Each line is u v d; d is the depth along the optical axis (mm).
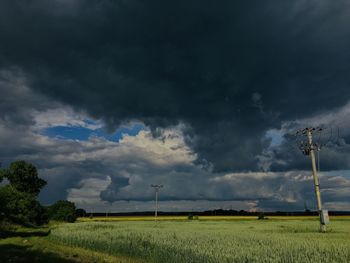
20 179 63219
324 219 36625
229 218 115938
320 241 23672
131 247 22891
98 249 26125
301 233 33938
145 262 19953
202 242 22984
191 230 39094
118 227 48312
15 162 63406
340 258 16344
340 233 34125
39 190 66312
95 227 47938
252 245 21062
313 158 39062
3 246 27000
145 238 26141
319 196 38094
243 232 34875
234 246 20484
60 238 32188
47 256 21875
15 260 19719
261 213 105250
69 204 101875
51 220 98188
